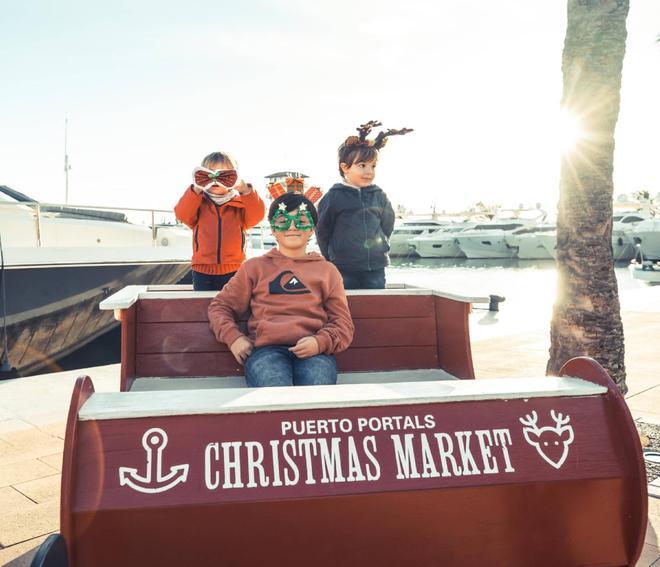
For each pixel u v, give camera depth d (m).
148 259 8.89
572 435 2.09
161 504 1.79
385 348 3.55
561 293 4.79
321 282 3.24
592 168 4.54
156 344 3.29
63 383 6.14
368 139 4.32
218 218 4.11
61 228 9.16
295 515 1.87
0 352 7.44
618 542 2.07
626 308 12.63
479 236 52.16
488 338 9.21
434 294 3.64
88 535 1.77
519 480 2.00
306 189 4.20
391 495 1.91
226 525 1.84
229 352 3.34
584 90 4.50
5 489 3.47
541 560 2.03
